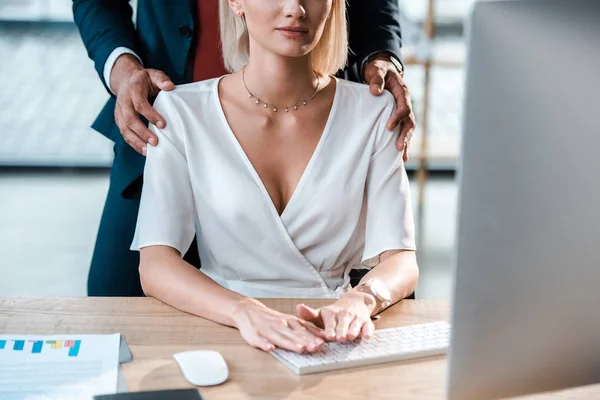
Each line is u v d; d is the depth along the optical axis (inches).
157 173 67.2
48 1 393.1
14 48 348.5
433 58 170.6
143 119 80.8
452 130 252.4
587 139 37.6
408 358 52.2
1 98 282.7
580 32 36.8
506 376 40.6
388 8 86.7
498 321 39.6
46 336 52.6
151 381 48.2
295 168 67.9
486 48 36.9
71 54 345.1
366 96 70.8
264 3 62.4
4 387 46.2
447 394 40.7
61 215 191.9
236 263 68.4
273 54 65.4
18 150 235.3
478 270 39.1
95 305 59.9
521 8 36.9
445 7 414.9
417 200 197.3
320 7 63.0
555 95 37.3
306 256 68.7
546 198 38.3
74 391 46.1
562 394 47.6
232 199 66.6
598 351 40.6
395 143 70.4
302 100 68.0
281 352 51.8
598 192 38.2
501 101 37.3
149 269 62.9
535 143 37.7
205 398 46.4
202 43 83.5
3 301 59.8
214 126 68.1
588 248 38.9
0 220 186.9
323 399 46.8
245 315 55.1
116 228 85.2
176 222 66.3
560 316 39.9
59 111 273.4
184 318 58.2
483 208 38.4
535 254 38.9
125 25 84.4
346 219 68.7
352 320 55.0
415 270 65.6
